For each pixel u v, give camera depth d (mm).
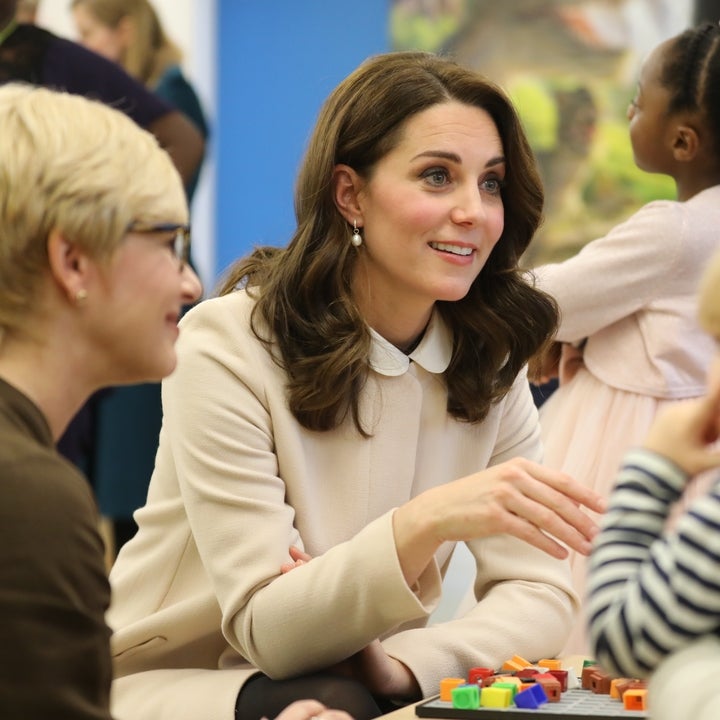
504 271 3006
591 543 2395
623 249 3885
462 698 2139
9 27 5035
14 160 1760
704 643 1691
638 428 3840
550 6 8477
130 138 1842
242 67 9289
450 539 2467
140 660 2812
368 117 2842
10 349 1801
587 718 2059
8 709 1573
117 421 5562
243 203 9367
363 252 2885
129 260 1818
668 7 8266
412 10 8883
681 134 3998
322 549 2779
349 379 2775
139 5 6648
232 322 2799
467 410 2963
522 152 2943
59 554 1604
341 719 2201
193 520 2701
